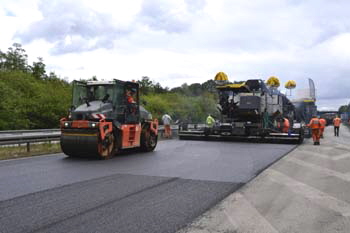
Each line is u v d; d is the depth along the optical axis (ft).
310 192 19.80
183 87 159.12
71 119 36.09
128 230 13.30
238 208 16.40
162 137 70.44
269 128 60.13
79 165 30.12
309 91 89.56
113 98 36.88
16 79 110.32
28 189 20.30
